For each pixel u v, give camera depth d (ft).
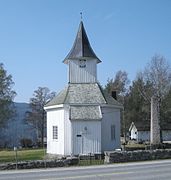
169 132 355.36
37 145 288.71
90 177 69.92
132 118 355.97
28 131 324.80
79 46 165.99
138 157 117.08
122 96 363.56
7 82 297.74
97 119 148.15
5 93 295.48
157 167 89.71
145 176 70.69
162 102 306.35
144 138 362.53
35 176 73.92
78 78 163.43
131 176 70.95
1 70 296.10
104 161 116.16
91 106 151.94
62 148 149.89
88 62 164.55
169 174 73.67
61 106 151.53
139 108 355.15
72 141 147.64
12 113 300.61
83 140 147.74
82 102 152.05
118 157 113.70
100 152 147.43
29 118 324.80
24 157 154.10
